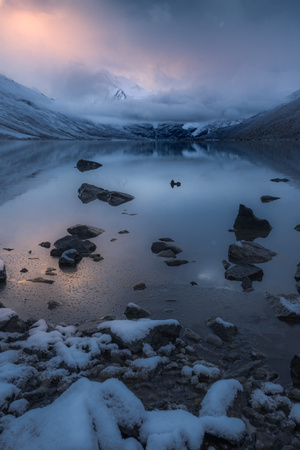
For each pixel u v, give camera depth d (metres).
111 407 3.66
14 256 9.85
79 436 3.10
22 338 5.84
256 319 6.38
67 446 3.03
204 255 9.88
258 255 9.42
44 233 12.09
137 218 14.27
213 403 3.97
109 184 23.97
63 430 3.19
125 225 13.19
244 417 4.07
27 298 7.35
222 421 3.67
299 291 7.51
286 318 6.36
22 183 24.05
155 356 5.14
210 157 47.81
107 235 11.92
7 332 5.96
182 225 13.12
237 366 5.10
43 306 7.01
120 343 5.46
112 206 16.64
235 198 18.38
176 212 15.32
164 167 35.47
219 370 4.88
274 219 13.84
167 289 7.67
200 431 3.54
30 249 10.46
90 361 5.09
